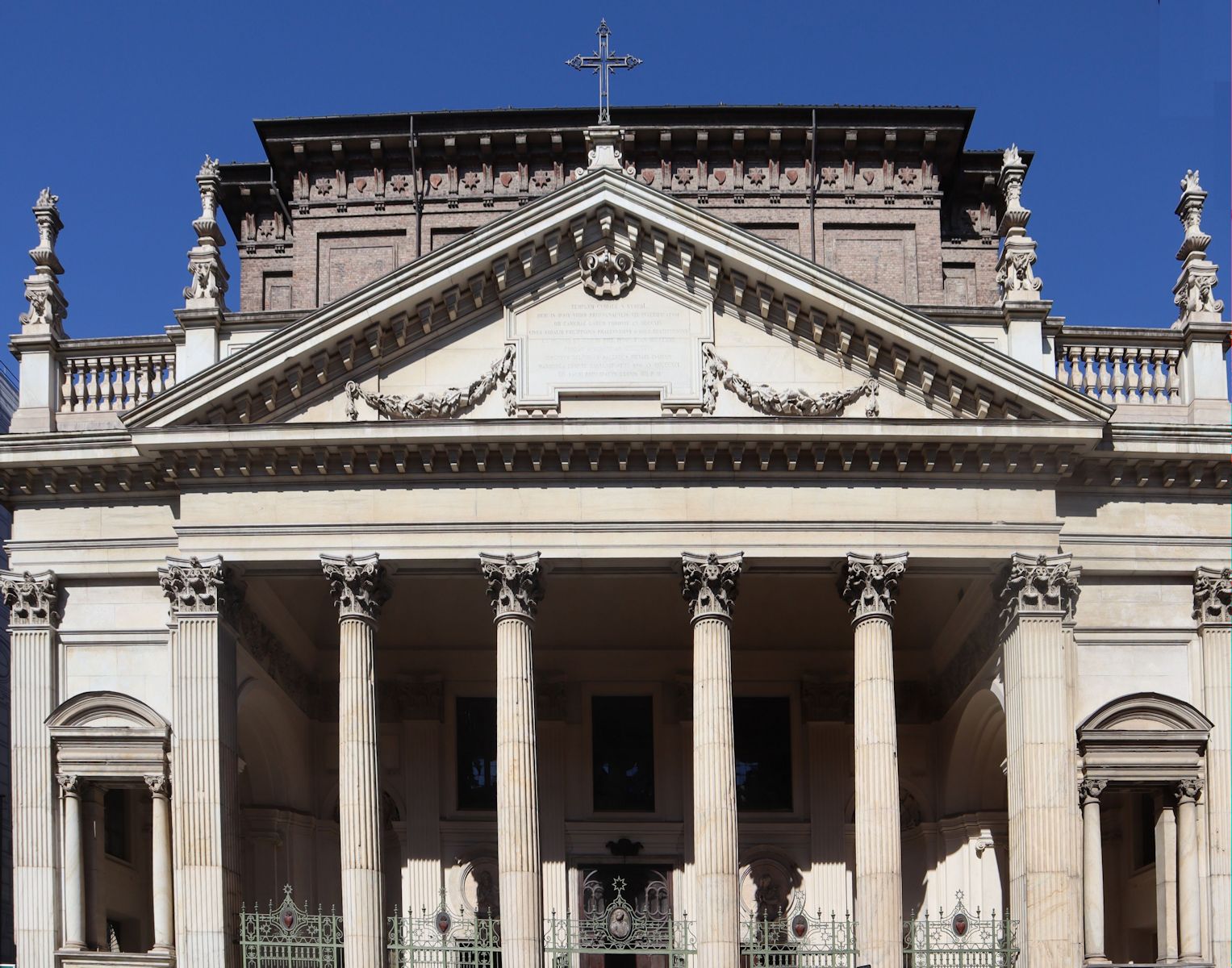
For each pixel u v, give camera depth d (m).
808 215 55.62
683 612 52.19
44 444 45.34
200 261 46.88
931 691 53.44
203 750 42.78
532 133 55.34
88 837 45.16
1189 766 44.91
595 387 44.25
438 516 43.84
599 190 44.28
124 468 45.59
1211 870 44.47
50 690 45.19
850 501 44.12
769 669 54.25
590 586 50.22
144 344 47.50
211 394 43.50
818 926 46.19
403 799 52.91
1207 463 45.94
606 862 52.78
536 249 44.59
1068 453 44.25
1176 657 45.84
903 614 51.66
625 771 53.66
